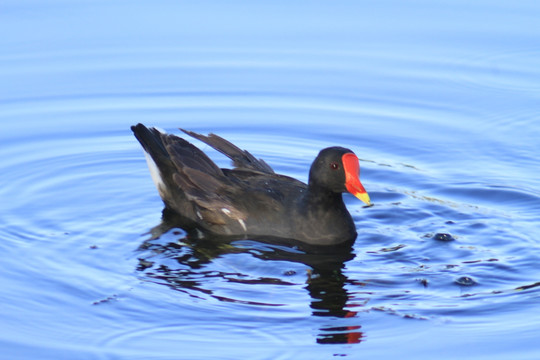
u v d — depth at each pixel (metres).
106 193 15.37
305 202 13.71
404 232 13.81
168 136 14.86
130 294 11.62
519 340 10.38
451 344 10.32
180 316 11.05
